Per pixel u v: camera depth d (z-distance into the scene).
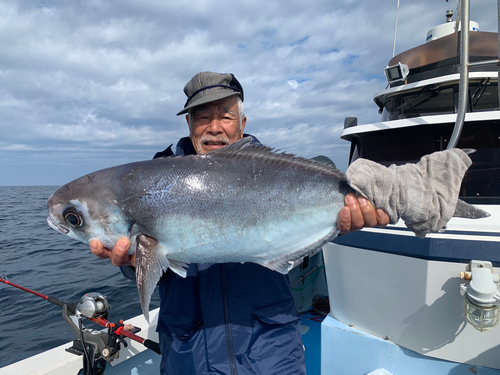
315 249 1.96
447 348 2.42
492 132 2.90
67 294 6.68
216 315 1.92
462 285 2.19
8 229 17.11
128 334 2.65
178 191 1.88
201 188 1.88
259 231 1.89
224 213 1.87
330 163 2.12
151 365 3.10
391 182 1.68
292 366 1.90
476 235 2.30
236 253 1.89
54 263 9.39
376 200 1.71
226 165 1.95
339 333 3.00
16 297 6.55
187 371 1.89
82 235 1.97
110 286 7.09
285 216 1.92
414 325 2.54
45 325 5.38
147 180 1.92
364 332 2.92
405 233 2.54
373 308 2.81
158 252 1.86
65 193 1.96
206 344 1.89
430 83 3.44
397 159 3.36
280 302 2.03
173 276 2.08
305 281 5.11
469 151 1.70
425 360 2.52
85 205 1.91
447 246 2.32
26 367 2.54
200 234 1.86
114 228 1.92
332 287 3.23
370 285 2.80
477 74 3.23
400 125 3.24
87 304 2.60
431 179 1.67
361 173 1.71
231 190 1.89
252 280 2.01
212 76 2.32
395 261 2.58
